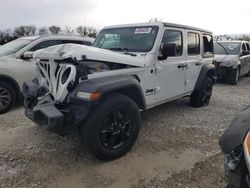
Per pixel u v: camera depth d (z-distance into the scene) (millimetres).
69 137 4363
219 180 3191
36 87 4020
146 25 4785
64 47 3703
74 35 7340
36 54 3768
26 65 6043
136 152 3902
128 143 3771
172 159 3711
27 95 4000
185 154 3861
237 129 2453
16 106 6188
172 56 4836
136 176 3285
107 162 3609
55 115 3150
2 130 4664
